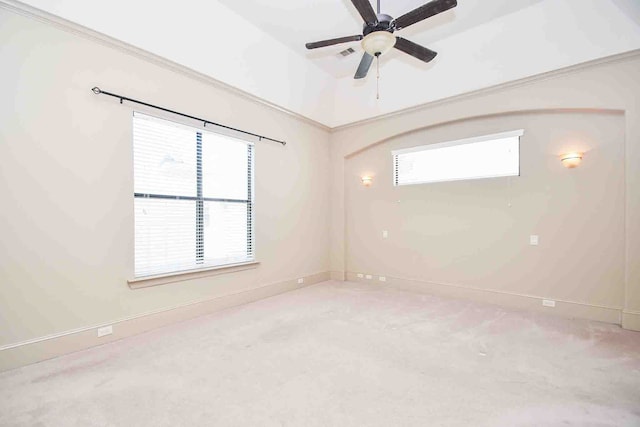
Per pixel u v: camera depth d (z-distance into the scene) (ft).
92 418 5.10
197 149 10.74
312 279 15.70
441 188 13.52
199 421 5.04
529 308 11.29
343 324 9.74
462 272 12.92
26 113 7.06
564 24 10.07
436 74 12.91
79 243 7.86
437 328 9.38
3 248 6.79
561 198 10.70
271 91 13.00
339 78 16.25
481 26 11.69
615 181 9.76
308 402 5.57
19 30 6.97
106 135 8.32
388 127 14.76
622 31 9.16
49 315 7.38
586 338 8.57
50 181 7.40
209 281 10.97
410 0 10.26
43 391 5.90
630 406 5.41
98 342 8.12
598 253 10.04
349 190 16.65
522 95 11.04
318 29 12.04
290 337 8.64
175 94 9.82
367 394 5.83
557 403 5.53
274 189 13.56
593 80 9.75
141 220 9.23
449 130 13.23
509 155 11.85
